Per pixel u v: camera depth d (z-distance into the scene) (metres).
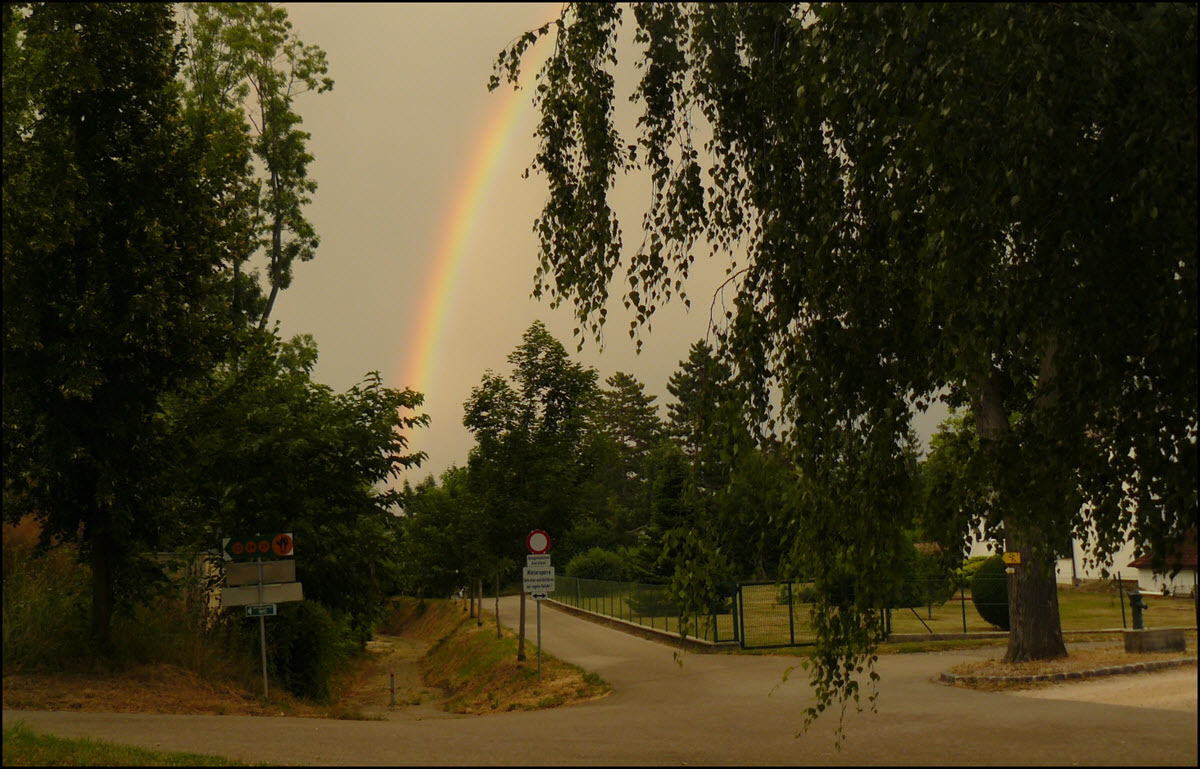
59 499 17.02
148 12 17.20
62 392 15.39
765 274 7.58
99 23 16.61
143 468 17.66
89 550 17.89
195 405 20.48
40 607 16.88
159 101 17.75
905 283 6.90
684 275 8.23
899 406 6.82
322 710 17.73
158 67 17.44
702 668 22.34
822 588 7.49
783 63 7.47
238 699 17.28
